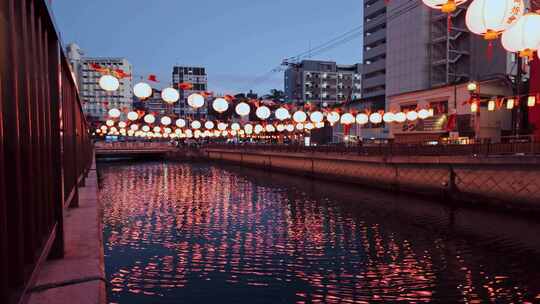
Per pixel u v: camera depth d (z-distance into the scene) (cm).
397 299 1028
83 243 570
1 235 237
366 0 7500
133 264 1334
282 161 4869
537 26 905
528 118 3038
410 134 3925
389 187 2931
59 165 495
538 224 1764
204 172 5312
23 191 321
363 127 5331
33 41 362
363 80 7669
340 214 2198
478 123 2970
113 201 2781
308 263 1331
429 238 1631
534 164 1862
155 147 7788
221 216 2195
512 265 1276
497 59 5275
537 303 997
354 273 1224
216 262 1352
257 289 1103
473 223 1847
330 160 3766
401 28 6412
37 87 391
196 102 1750
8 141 277
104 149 7094
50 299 363
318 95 9981
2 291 237
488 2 782
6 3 268
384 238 1644
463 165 2289
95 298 368
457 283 1129
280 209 2397
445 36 5734
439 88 3688
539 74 2664
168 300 1030
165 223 2014
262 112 2352
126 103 6034
